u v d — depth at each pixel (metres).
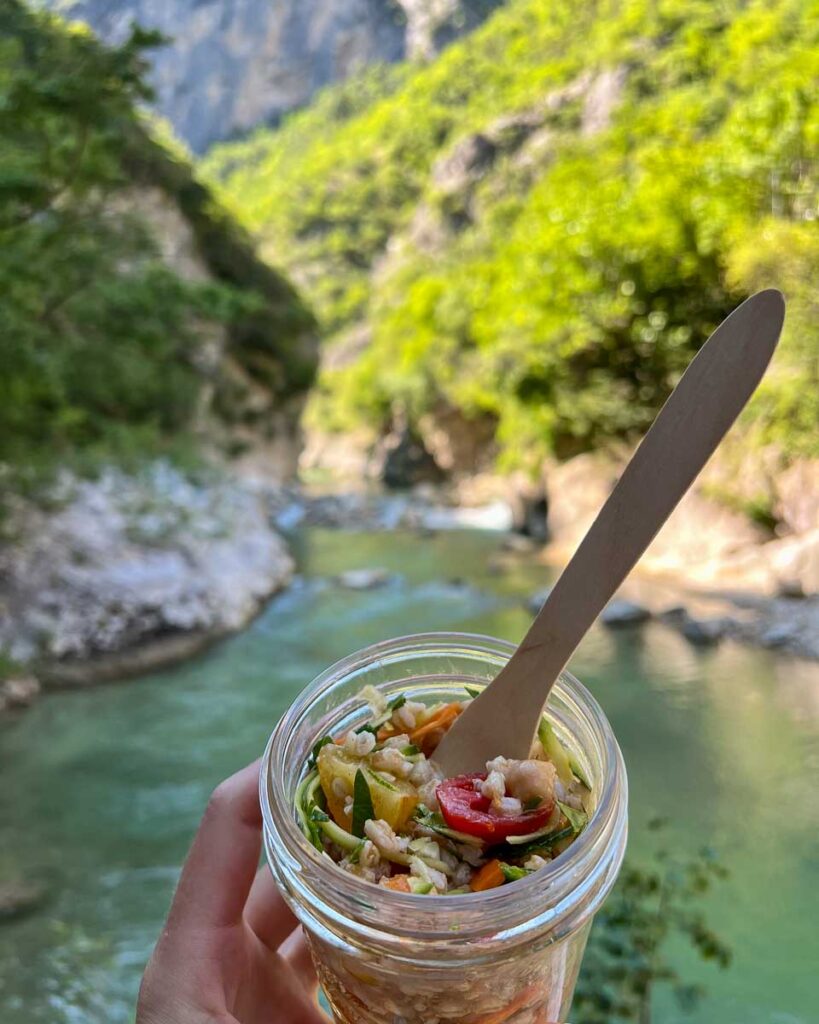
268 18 84.69
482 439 27.16
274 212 65.88
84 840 6.06
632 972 2.46
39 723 7.91
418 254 49.31
